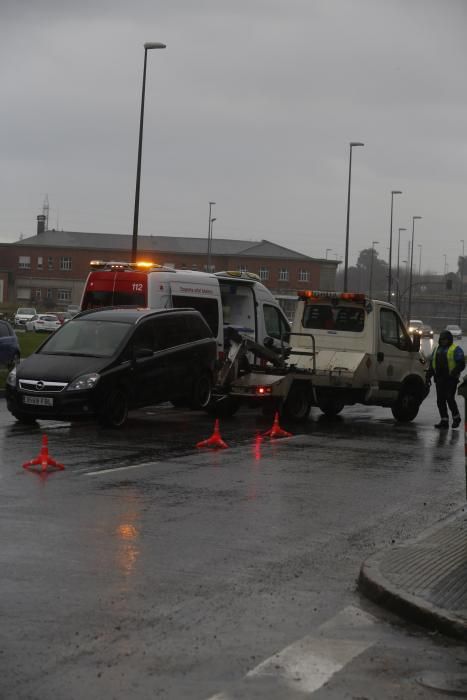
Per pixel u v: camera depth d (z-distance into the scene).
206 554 8.77
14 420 19.39
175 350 20.14
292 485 12.75
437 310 185.38
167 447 15.99
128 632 6.43
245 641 6.33
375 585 7.39
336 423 21.53
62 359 18.41
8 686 5.39
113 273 23.17
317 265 124.19
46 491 11.60
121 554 8.64
